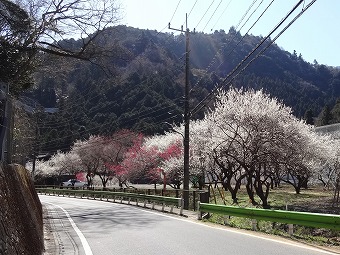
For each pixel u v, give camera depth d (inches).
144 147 1868.8
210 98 979.9
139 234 472.4
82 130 2923.2
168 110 2484.0
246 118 901.2
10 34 605.9
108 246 392.8
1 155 318.3
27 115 772.0
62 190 1855.3
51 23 652.1
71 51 741.3
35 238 309.1
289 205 882.1
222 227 525.0
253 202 906.1
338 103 3656.5
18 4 605.0
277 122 914.1
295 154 947.3
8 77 607.5
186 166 928.9
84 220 669.9
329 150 1443.2
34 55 663.8
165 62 2620.6
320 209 788.0
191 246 370.9
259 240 398.3
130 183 2598.4
